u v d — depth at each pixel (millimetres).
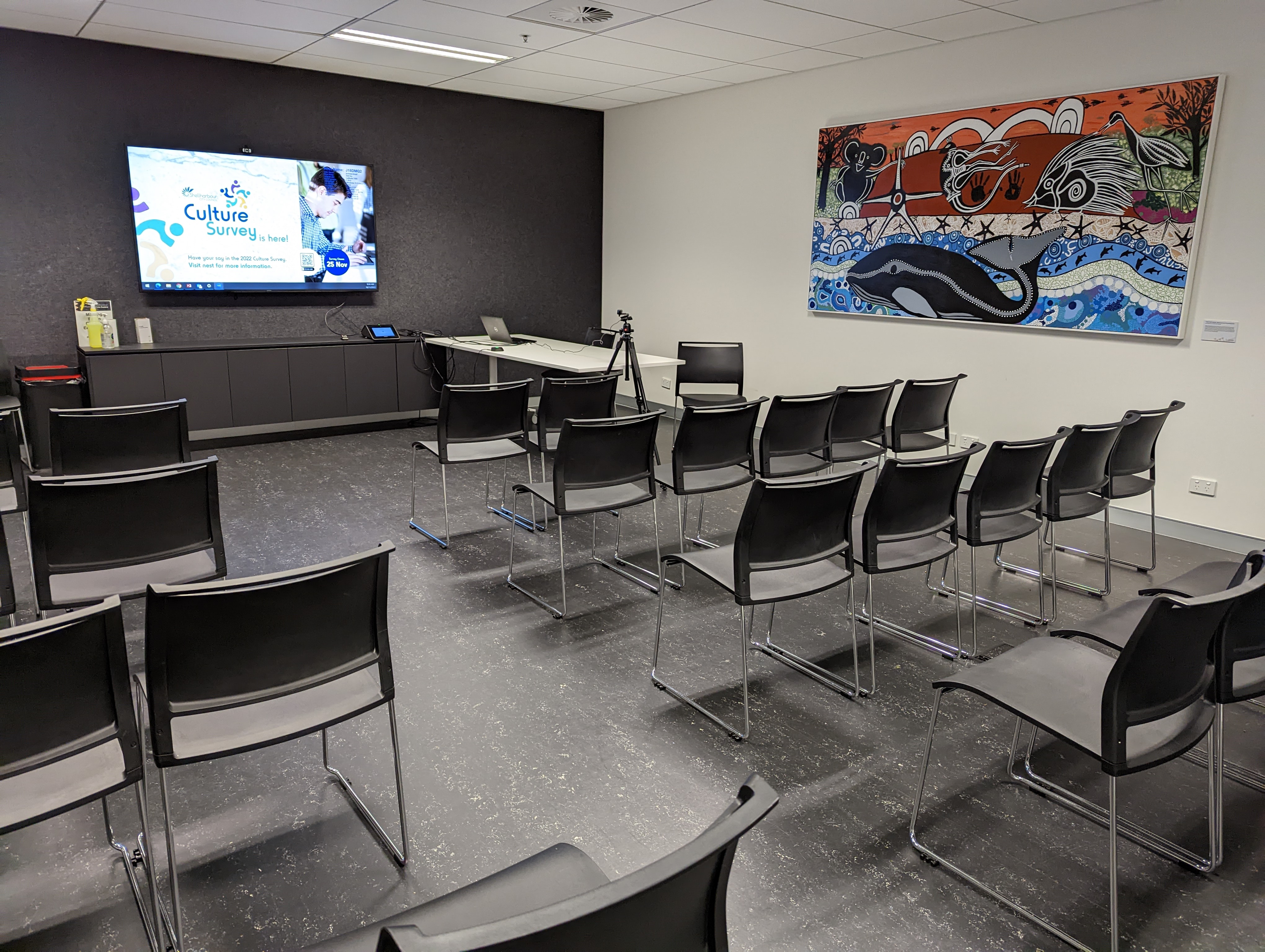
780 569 2586
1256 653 2045
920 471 2789
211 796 2346
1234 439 4457
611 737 2658
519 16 4859
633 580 3947
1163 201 4516
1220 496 4547
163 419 3475
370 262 7082
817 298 6434
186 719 1837
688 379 6273
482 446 4441
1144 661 1717
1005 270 5262
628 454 3559
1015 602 3781
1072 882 2066
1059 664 2162
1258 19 4105
